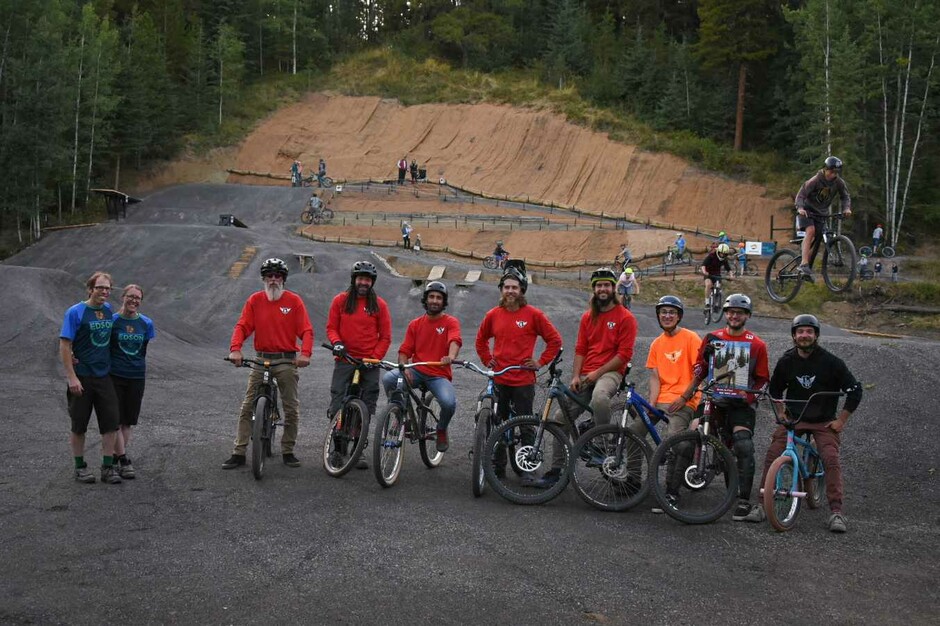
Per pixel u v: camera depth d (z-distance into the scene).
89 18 59.75
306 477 8.61
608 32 84.81
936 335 37.81
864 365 11.52
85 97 58.75
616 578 5.74
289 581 5.49
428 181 65.19
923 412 10.09
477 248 51.59
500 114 69.88
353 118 74.19
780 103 62.62
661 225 54.75
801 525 7.32
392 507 7.48
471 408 13.53
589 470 8.97
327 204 58.69
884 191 54.38
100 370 8.17
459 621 4.90
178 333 23.97
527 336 8.62
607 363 8.23
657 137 64.06
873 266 45.09
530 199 61.38
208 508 7.32
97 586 5.33
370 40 96.00
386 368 9.06
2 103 51.12
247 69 84.19
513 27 89.25
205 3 87.06
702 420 7.85
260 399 8.64
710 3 64.00
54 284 22.28
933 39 52.53
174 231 43.88
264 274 9.11
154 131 66.06
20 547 6.09
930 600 5.54
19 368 16.89
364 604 5.11
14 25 51.78
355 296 9.09
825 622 5.11
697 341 8.38
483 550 6.27
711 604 5.33
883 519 7.54
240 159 70.06
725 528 7.15
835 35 52.59
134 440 10.45
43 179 51.22
